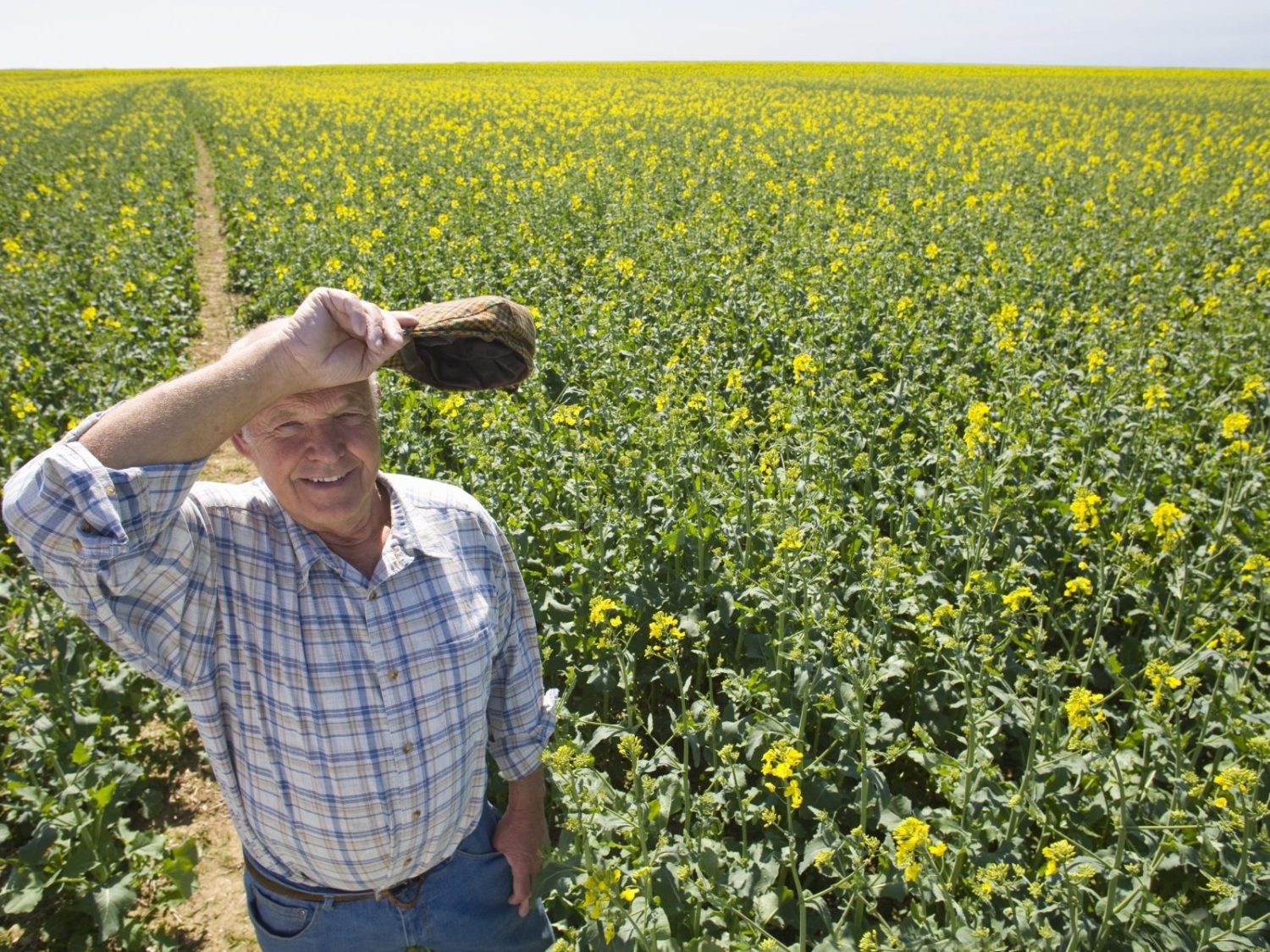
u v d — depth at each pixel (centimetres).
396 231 1534
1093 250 1373
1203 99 4466
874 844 324
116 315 1166
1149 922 338
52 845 429
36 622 596
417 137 2698
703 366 849
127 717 551
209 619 232
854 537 587
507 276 1215
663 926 321
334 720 241
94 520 188
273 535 241
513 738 300
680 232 1334
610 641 431
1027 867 376
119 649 219
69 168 2448
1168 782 448
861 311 1028
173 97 4891
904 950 316
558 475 644
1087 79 6066
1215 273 1313
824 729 480
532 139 2686
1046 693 452
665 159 2303
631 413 789
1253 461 602
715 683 535
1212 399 819
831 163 2120
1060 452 684
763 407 856
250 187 1969
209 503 238
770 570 510
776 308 1027
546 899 380
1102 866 356
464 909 288
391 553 247
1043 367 888
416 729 250
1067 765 393
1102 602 478
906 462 672
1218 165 2316
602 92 4338
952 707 488
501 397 732
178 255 1497
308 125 3189
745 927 351
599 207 1739
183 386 199
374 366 215
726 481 627
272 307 1239
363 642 242
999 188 1923
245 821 258
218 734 242
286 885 268
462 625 257
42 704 525
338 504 234
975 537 556
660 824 373
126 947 417
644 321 1059
